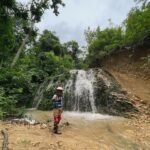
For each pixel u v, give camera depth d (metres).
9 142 7.90
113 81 18.56
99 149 8.28
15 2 22.50
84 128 11.08
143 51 23.77
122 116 14.70
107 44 31.16
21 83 18.97
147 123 12.55
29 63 27.58
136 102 15.79
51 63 28.45
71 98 18.64
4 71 18.64
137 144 9.42
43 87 20.30
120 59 26.61
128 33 25.62
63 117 13.70
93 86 17.94
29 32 23.62
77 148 8.07
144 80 20.95
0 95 14.45
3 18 22.59
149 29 23.38
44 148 7.71
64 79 19.86
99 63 31.28
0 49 22.97
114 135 10.30
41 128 10.17
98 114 15.71
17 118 12.27
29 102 19.42
